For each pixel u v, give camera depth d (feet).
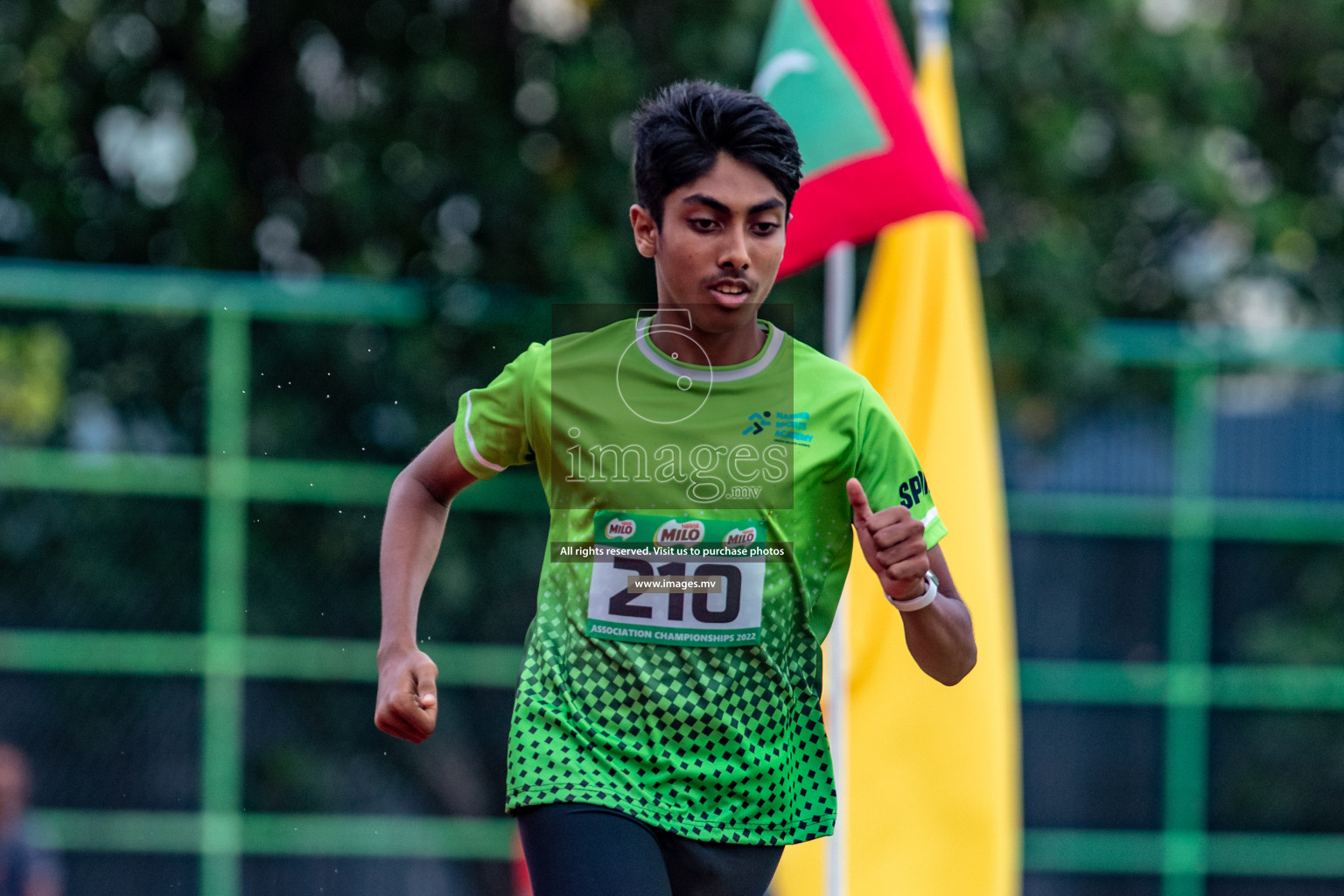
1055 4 98.63
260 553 81.30
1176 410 91.56
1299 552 91.45
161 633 80.43
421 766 82.74
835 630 46.44
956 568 50.88
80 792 79.46
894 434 28.27
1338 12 127.03
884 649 50.49
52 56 97.30
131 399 80.48
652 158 27.02
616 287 85.61
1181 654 90.53
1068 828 89.40
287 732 81.35
